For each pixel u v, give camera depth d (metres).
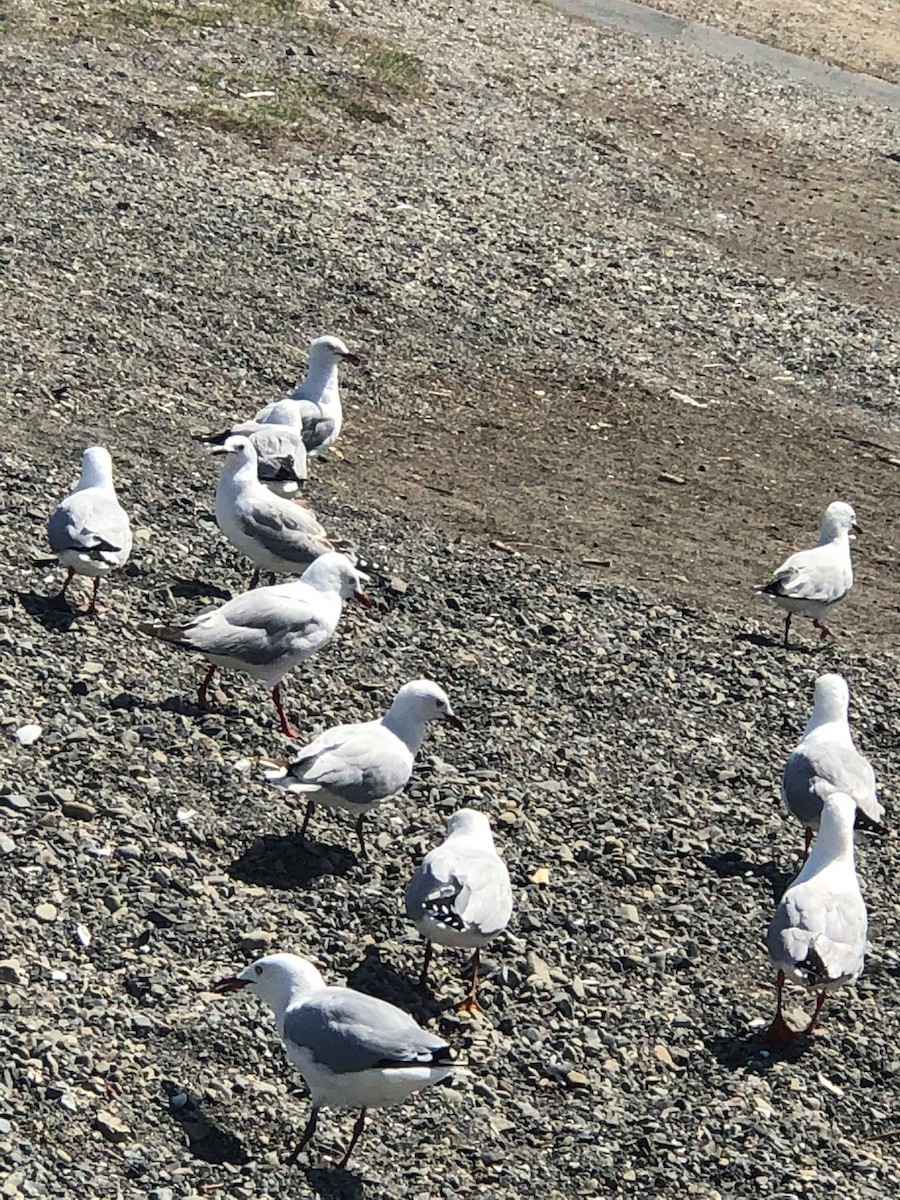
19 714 11.29
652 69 35.25
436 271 22.55
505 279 22.97
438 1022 9.58
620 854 11.48
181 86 26.23
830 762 11.42
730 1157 9.04
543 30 36.00
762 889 11.45
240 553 14.30
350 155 25.72
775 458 19.67
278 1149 8.43
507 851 11.23
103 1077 8.57
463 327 21.23
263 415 15.22
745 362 22.39
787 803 11.49
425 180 25.62
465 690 13.16
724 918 11.09
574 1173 8.75
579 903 10.90
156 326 18.86
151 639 12.64
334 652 13.24
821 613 14.96
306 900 10.23
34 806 10.41
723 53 38.00
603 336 22.08
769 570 16.66
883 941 11.25
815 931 9.49
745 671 14.49
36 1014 8.84
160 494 15.00
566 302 22.78
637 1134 9.11
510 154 27.89
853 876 10.05
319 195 23.95
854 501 18.91
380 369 19.59
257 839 10.67
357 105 27.56
